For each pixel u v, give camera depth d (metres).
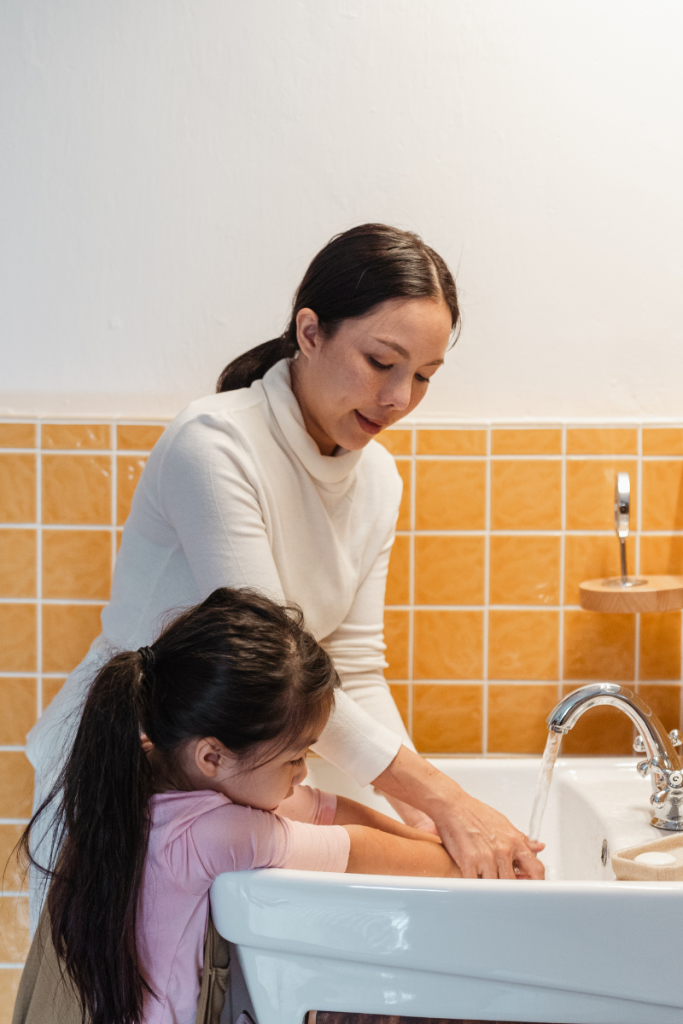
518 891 0.81
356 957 0.83
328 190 1.45
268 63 1.44
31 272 1.47
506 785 1.35
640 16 1.43
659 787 1.11
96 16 1.44
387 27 1.43
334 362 1.02
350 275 0.99
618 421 1.45
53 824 1.03
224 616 0.89
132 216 1.46
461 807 1.01
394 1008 0.84
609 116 1.44
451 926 0.82
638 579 1.38
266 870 0.85
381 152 1.45
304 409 1.12
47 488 1.46
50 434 1.45
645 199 1.45
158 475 1.08
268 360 1.20
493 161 1.45
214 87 1.44
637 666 1.47
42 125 1.45
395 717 1.26
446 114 1.44
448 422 1.45
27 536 1.46
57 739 1.13
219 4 1.43
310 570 1.17
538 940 0.81
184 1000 0.87
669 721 1.47
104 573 1.47
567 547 1.46
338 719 1.03
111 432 1.45
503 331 1.46
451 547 1.46
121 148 1.45
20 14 1.44
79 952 0.84
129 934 0.83
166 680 0.87
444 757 1.48
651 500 1.45
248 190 1.45
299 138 1.45
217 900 0.86
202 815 0.86
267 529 1.09
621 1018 0.83
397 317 0.98
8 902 1.46
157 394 1.48
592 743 1.47
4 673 1.47
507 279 1.46
